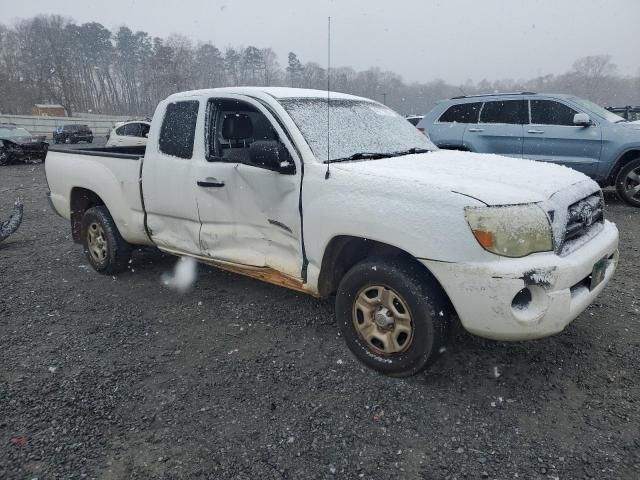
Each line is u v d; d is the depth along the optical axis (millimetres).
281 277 3623
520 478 2285
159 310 4258
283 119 3518
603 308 4008
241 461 2434
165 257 5695
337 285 3488
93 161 4992
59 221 8219
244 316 4070
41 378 3207
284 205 3434
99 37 88125
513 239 2615
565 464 2359
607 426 2609
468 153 4031
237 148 4180
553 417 2697
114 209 4758
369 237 2953
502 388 2967
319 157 3361
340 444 2535
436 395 2916
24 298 4602
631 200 8078
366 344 3164
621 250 5656
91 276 5195
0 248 6461
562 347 3404
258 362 3342
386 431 2623
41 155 19406
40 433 2666
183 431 2662
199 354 3480
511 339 2705
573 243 2979
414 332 2893
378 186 2965
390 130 4152
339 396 2932
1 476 2361
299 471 2363
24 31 82750
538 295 2660
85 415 2811
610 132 7941
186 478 2336
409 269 2906
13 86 75688
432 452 2467
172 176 4156
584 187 3248
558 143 8367
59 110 65000
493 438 2551
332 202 3121
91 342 3695
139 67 90500
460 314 2725
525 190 2875
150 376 3209
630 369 3117
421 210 2775
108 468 2408
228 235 3869
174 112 4250
